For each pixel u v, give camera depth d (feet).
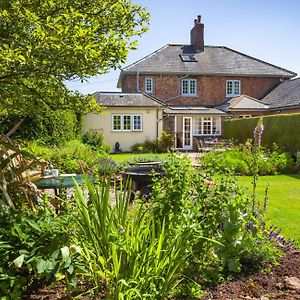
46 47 12.92
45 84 16.81
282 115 55.16
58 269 8.41
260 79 98.48
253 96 98.12
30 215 10.22
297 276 10.73
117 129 80.53
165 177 12.09
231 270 10.73
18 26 14.60
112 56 14.65
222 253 10.92
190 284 9.83
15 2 14.48
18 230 9.01
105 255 9.18
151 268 8.90
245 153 48.08
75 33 13.32
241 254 11.42
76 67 14.37
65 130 53.01
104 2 16.80
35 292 9.61
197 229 10.43
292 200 27.48
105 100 81.15
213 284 10.25
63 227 9.64
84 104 18.76
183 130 86.99
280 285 10.20
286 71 99.76
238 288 10.04
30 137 44.47
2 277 8.63
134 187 23.68
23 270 9.76
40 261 8.43
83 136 69.77
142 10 17.54
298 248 13.99
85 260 9.59
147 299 8.65
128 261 8.78
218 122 87.25
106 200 9.59
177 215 10.87
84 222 9.61
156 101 83.61
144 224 10.50
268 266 11.44
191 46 102.47
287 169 46.24
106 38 14.79
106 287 9.14
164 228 9.91
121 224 9.81
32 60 12.92
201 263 10.68
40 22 13.83
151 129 81.97
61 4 15.93
